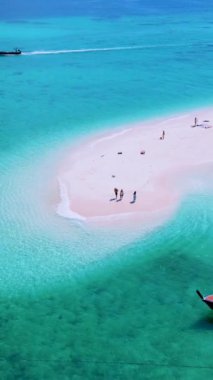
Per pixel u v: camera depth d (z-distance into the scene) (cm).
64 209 4353
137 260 3656
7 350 2864
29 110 7256
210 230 3978
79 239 3919
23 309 3195
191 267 3569
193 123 6450
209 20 16650
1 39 13150
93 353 2823
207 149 5497
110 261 3653
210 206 4309
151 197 4469
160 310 3147
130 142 5844
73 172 5072
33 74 9375
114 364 2747
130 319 3075
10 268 3600
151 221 4109
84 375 2689
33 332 2994
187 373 2675
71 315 3127
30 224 4153
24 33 14125
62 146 5875
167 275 3491
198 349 2827
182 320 3053
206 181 4744
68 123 6694
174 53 11200
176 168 5031
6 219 4234
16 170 5231
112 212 4259
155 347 2848
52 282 3447
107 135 6175
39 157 5562
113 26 15350
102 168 5112
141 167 5084
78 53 11231
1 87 8500
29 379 2675
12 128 6538
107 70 9656
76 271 3550
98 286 3397
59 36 13525
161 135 6034
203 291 3312
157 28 14875
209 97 7744
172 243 3834
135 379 2650
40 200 4547
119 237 3925
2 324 3064
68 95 8000
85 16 18050
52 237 3956
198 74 9256
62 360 2786
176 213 4216
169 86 8469
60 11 19975
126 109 7244
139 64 10138
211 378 2639
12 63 10325
